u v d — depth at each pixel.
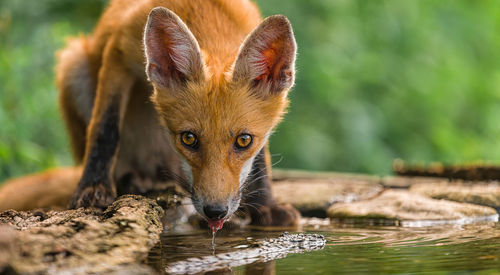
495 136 25.69
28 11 18.14
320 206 11.85
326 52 23.08
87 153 9.74
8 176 14.27
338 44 24.00
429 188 12.52
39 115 16.61
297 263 6.75
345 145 22.25
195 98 8.61
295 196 12.42
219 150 8.53
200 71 8.64
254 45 8.59
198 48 8.53
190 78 8.72
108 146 9.76
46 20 18.42
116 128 9.88
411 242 7.88
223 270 6.48
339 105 22.62
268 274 6.27
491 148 23.78
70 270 5.88
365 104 23.38
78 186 9.56
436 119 24.61
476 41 28.67
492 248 7.22
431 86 24.86
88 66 11.39
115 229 6.96
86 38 11.82
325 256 7.11
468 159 23.00
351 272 6.24
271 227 9.96
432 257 6.81
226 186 8.37
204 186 8.32
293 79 8.98
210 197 8.23
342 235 8.76
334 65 22.94
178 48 8.66
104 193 9.50
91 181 9.55
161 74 8.90
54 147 17.61
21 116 15.71
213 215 8.19
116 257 6.31
